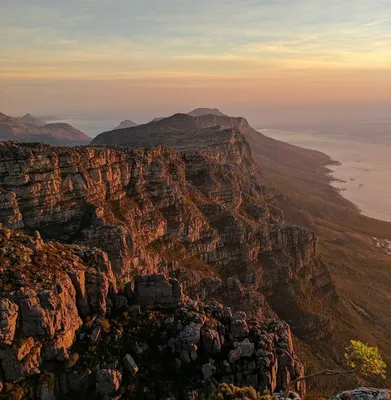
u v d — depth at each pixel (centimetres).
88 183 9425
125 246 8688
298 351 10256
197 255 11544
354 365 4584
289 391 5153
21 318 4403
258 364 5291
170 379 4988
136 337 5278
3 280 4647
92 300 5316
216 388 4934
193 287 10262
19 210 8219
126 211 10044
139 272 9031
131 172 10844
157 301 5947
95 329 5091
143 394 4722
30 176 8438
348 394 4697
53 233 8494
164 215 11206
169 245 10856
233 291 10600
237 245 12412
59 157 9100
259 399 4612
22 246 5231
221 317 5941
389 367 10825
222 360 5297
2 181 8194
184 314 5716
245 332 5716
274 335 5894
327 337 11638
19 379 4275
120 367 4825
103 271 5753
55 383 4438
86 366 4662
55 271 5053
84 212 9131
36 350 4438
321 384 9000
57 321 4609
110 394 4534
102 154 9981
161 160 12044
